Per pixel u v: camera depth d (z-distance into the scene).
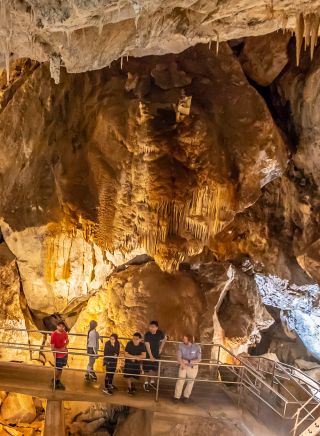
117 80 9.84
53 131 10.12
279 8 6.71
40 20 6.16
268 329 15.23
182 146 9.07
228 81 9.89
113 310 10.70
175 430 7.86
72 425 10.34
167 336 10.30
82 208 9.55
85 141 9.91
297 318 14.92
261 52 10.42
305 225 10.73
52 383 8.56
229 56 10.04
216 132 9.33
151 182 8.97
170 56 9.95
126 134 9.20
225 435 7.68
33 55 7.52
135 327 10.42
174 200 8.98
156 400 8.15
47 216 9.88
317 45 10.00
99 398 8.20
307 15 6.86
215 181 9.08
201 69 9.98
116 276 10.91
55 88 10.13
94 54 7.24
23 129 10.22
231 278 11.74
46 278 10.39
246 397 8.62
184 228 9.23
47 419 8.24
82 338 10.89
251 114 9.62
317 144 9.84
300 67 10.30
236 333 12.00
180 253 9.27
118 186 9.37
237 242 11.84
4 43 6.93
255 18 7.13
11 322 10.72
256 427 7.60
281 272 11.83
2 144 10.32
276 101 10.86
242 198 9.55
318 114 9.58
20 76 10.96
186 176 9.03
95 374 8.95
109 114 9.39
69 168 9.84
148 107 9.06
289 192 10.89
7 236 10.45
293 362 14.61
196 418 7.91
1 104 10.79
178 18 6.81
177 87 9.59
